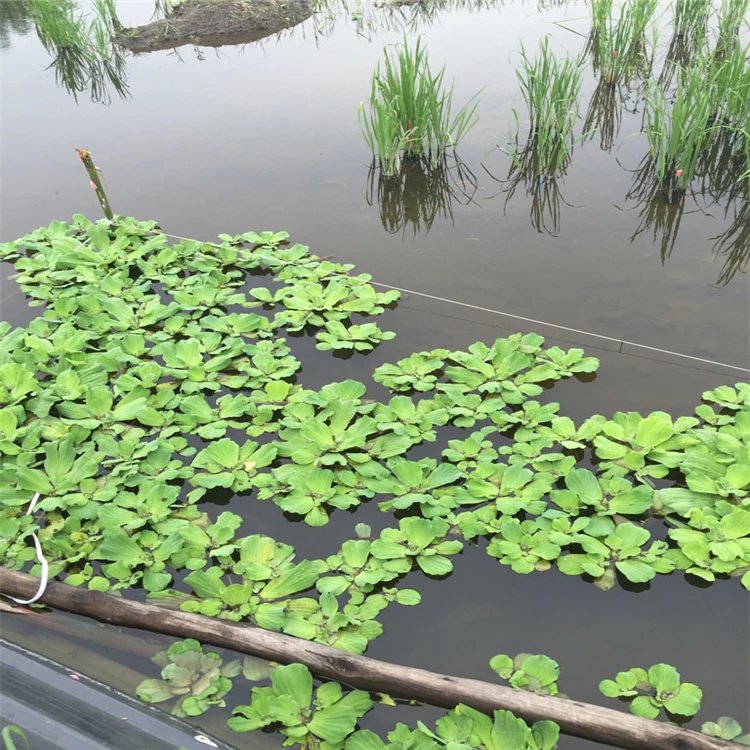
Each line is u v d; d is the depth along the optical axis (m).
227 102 6.73
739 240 4.46
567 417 3.14
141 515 2.72
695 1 6.71
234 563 2.54
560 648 2.28
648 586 2.47
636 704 2.05
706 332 3.65
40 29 8.45
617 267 4.23
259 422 3.19
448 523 2.68
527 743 1.91
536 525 2.62
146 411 3.21
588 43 7.08
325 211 4.99
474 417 3.12
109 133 6.25
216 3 8.54
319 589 2.44
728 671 2.19
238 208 5.04
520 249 4.46
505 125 5.89
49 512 2.81
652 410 3.18
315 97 6.71
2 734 1.94
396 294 3.94
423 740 1.96
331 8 8.94
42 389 3.38
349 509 2.83
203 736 2.00
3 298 4.23
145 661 2.27
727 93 5.25
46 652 2.29
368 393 3.41
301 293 3.98
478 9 8.54
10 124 6.47
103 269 4.31
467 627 2.36
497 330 3.75
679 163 4.88
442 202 5.07
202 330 3.88
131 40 8.25
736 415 2.93
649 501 2.63
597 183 5.18
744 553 2.44
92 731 2.01
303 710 2.08
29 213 5.08
